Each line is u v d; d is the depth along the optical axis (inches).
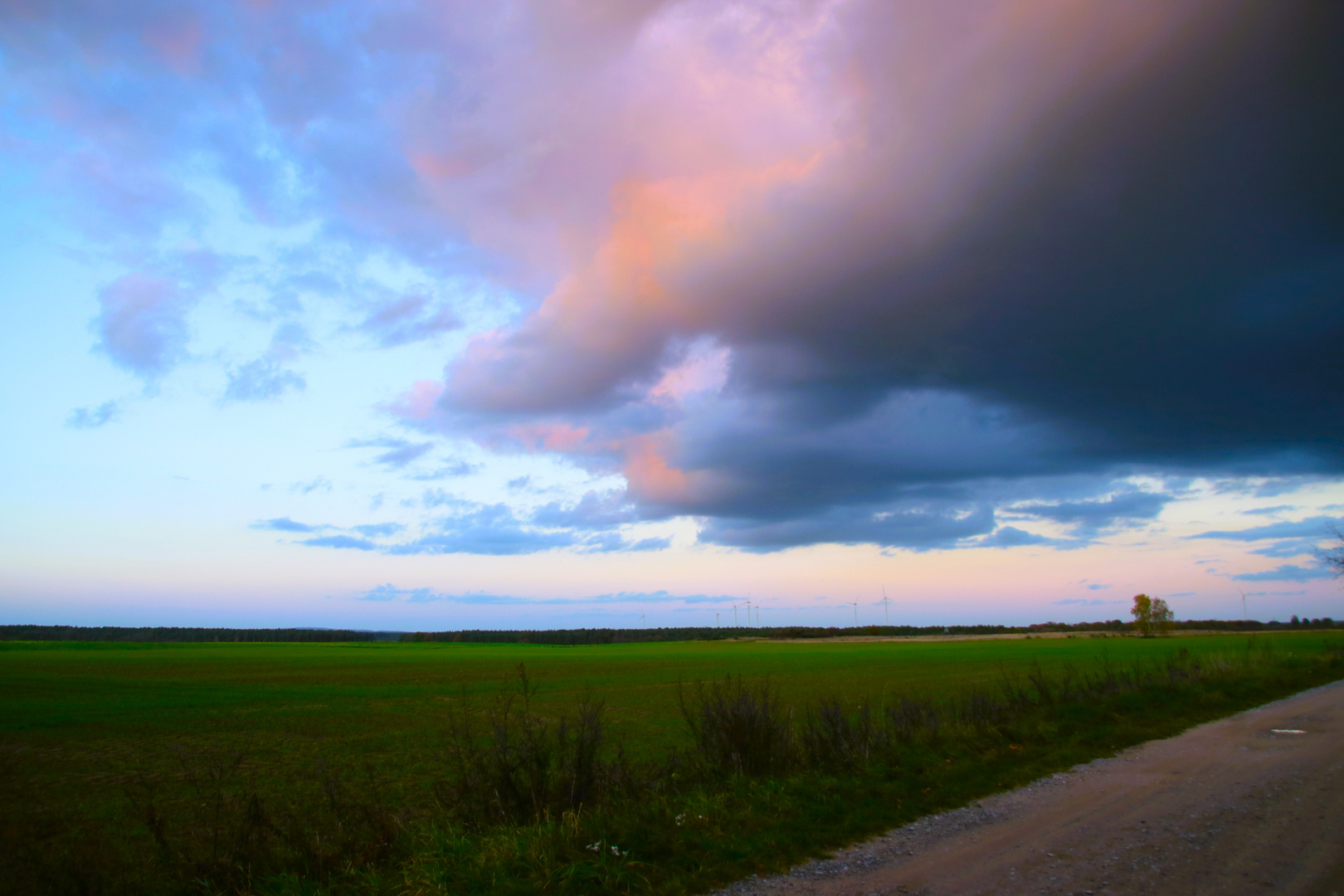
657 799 422.3
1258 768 472.4
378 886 321.4
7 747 1183.6
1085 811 384.5
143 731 1360.7
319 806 516.1
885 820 383.6
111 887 353.1
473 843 362.6
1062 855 314.8
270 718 1539.1
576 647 7426.2
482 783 423.2
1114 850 317.7
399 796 698.2
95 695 2074.3
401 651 6117.1
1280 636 4990.2
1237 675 994.1
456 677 2792.8
